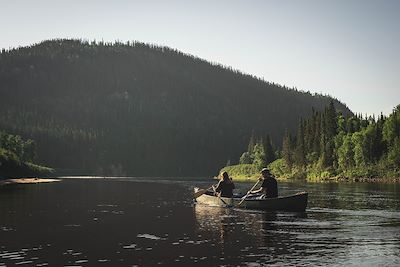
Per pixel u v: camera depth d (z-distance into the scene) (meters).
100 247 16.66
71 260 14.65
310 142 127.50
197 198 35.38
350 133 115.00
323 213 26.92
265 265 13.77
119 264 14.10
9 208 30.95
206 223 22.89
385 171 101.44
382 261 14.18
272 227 21.30
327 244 16.97
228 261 14.32
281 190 54.19
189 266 13.76
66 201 37.28
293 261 14.23
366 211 27.80
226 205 31.11
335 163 116.19
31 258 14.95
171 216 26.06
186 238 18.41
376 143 107.56
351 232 19.70
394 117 108.25
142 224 22.62
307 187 63.91
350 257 14.74
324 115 125.50
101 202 36.34
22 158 127.94
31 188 61.47
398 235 18.88
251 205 29.66
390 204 32.75
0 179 93.50
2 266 13.93
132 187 66.69
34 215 26.59
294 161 132.50
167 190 57.03
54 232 20.11
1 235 19.39
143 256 15.15
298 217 25.09
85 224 22.73
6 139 120.56
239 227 21.39
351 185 72.94
